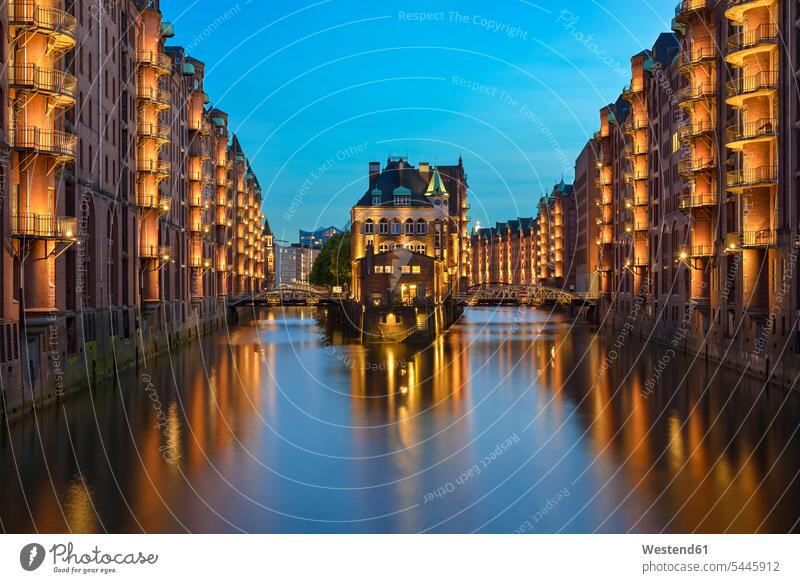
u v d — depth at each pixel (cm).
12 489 2948
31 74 4041
